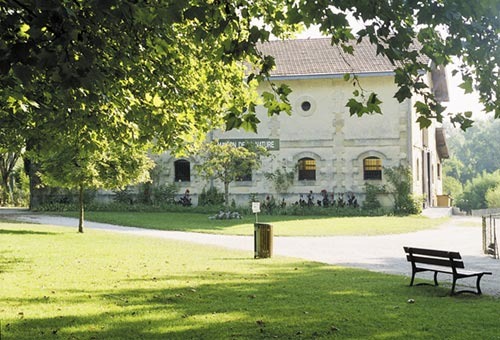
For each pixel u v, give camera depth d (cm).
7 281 1173
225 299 1021
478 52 625
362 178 3953
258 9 755
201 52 1064
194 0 628
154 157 4225
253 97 1236
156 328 801
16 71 486
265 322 841
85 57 511
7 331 775
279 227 2919
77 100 770
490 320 866
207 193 4128
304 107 4050
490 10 577
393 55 572
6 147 1389
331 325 824
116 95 998
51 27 474
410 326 823
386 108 3916
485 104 682
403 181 3812
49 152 1139
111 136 1181
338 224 3077
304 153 4031
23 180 5625
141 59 941
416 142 4112
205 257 1723
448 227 3100
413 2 584
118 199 4244
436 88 4612
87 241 2119
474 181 6681
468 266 1633
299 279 1287
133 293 1070
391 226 3003
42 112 913
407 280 1312
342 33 618
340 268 1521
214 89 1204
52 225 2948
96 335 763
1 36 494
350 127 3975
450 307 974
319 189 3997
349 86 3975
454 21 586
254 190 4066
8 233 2319
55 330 782
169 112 1107
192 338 754
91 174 2397
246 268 1475
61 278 1234
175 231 2761
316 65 4069
